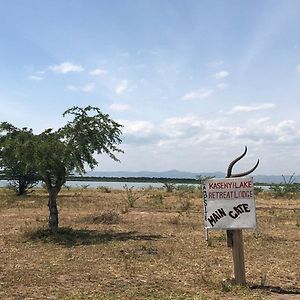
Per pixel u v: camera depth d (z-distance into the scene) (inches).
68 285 337.7
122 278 359.3
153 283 342.3
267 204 1214.9
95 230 661.9
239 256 338.0
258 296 307.1
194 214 896.3
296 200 1408.7
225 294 311.3
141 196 1395.2
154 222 759.7
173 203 1163.3
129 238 581.0
